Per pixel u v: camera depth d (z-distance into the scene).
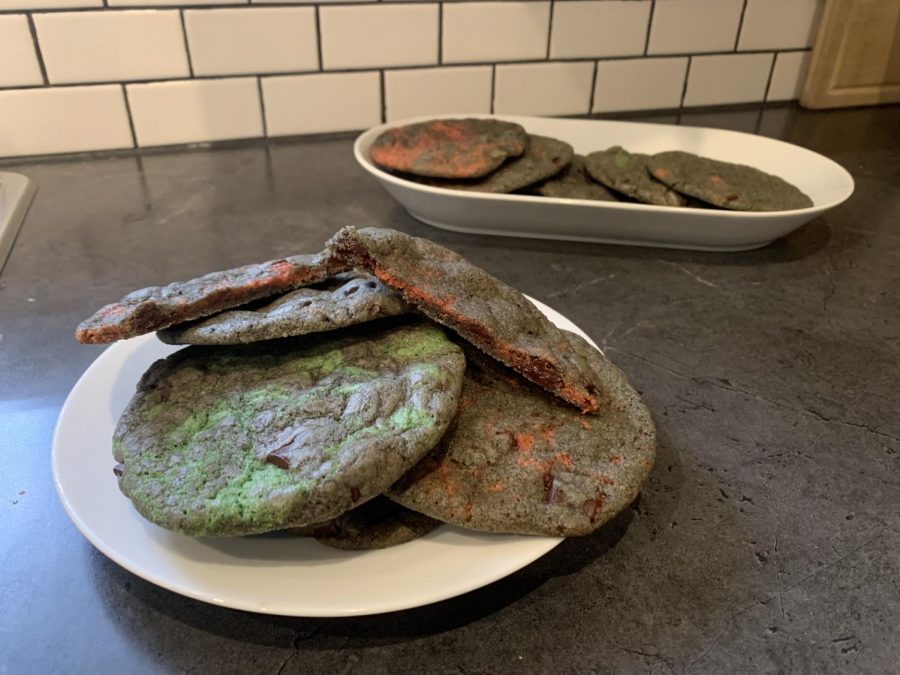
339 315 0.51
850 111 1.41
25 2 1.01
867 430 0.63
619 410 0.55
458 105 1.27
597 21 1.24
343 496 0.43
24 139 1.11
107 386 0.60
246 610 0.42
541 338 0.56
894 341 0.76
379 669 0.44
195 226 0.97
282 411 0.49
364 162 0.94
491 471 0.49
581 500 0.47
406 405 0.48
